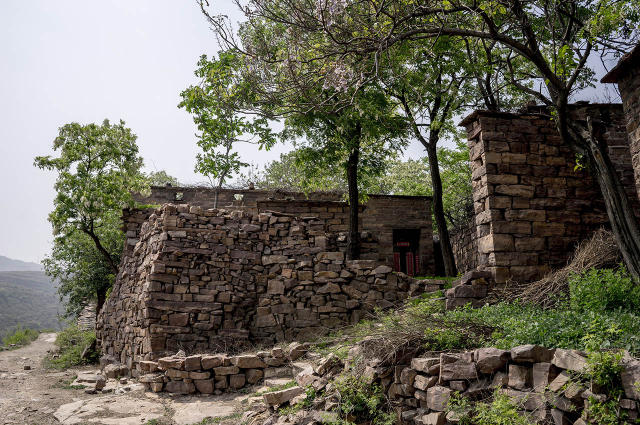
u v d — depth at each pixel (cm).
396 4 717
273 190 2181
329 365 682
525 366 430
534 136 870
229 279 1178
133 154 2269
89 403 820
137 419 712
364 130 1315
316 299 1170
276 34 831
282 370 888
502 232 820
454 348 552
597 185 875
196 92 1285
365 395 577
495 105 1373
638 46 636
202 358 890
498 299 782
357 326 1021
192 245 1175
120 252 2600
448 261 1480
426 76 1234
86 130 2088
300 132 1493
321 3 654
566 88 696
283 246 1237
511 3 662
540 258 823
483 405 429
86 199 1923
